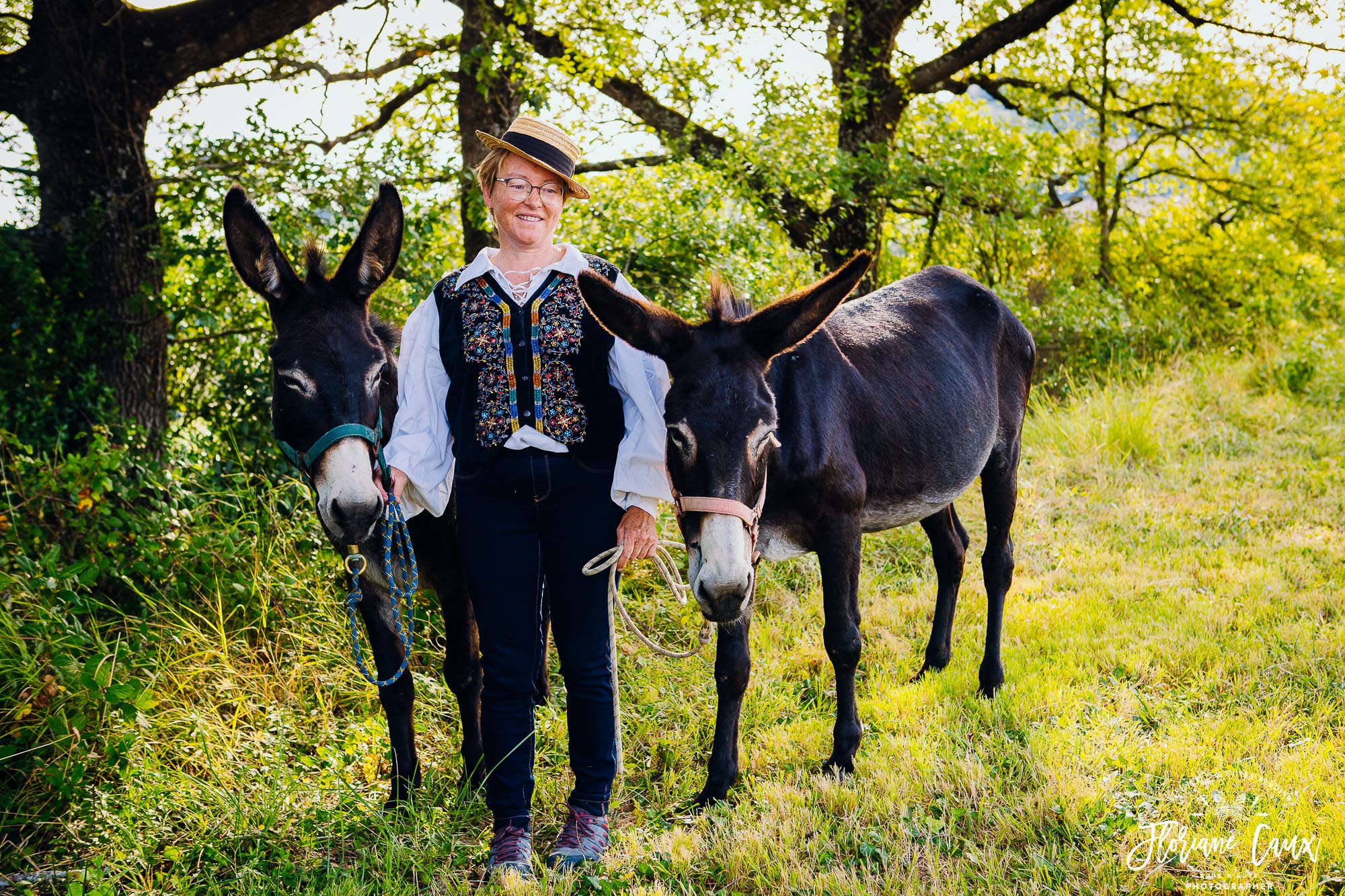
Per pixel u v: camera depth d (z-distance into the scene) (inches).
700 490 99.3
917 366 143.4
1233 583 173.8
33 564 139.0
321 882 104.1
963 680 147.4
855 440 129.1
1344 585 170.4
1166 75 411.2
